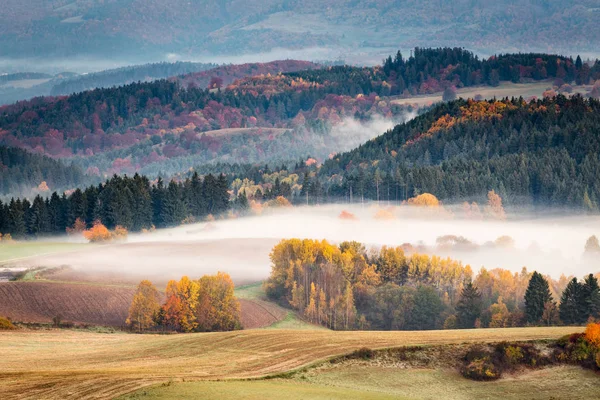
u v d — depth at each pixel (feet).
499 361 440.04
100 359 447.01
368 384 411.95
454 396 410.52
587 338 447.83
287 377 410.52
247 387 379.76
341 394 383.86
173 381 385.09
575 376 433.07
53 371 408.87
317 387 396.78
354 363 437.17
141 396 357.00
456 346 458.09
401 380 420.36
